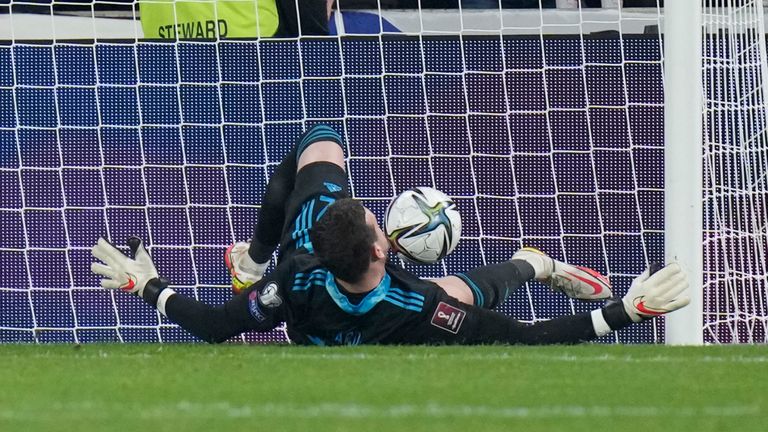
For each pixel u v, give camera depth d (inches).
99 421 496.1
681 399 563.5
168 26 1149.7
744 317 986.1
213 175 1083.9
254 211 1081.4
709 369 654.5
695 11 836.0
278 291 746.8
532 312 1012.5
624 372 637.9
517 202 1070.4
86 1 1192.8
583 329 764.6
